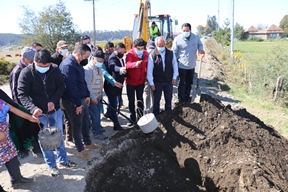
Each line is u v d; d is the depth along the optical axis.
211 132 4.40
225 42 42.78
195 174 4.01
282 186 3.62
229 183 3.69
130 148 4.46
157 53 5.40
